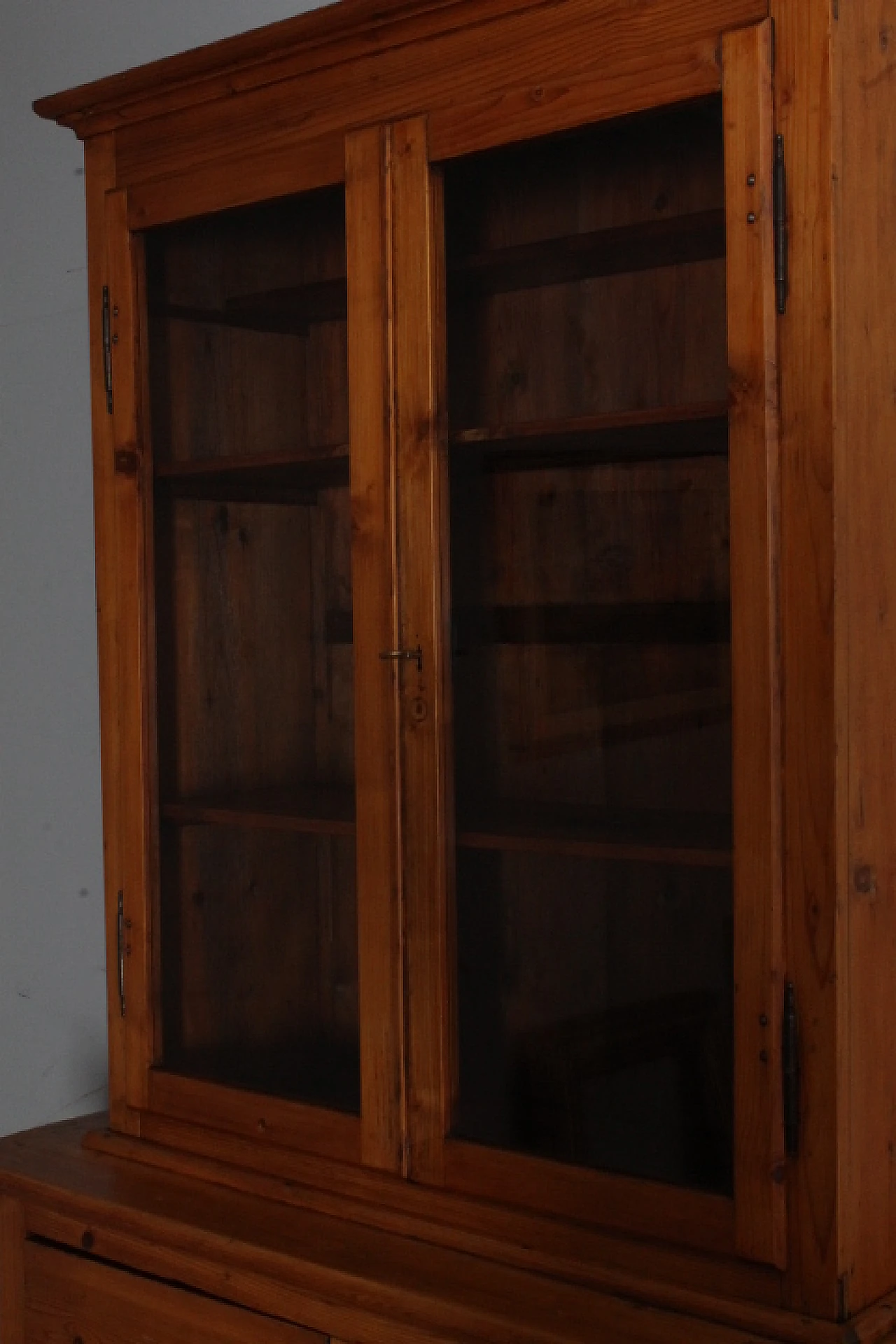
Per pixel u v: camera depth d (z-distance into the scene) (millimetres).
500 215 1537
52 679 2650
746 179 1330
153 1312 1692
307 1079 1722
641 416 1438
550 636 1515
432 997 1596
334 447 1679
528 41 1481
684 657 1414
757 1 1327
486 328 1555
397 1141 1625
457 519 1573
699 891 1405
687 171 1400
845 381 1310
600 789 1479
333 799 1698
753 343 1333
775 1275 1362
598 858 1479
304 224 1686
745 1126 1363
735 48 1332
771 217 1322
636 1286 1430
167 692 1862
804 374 1307
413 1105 1615
